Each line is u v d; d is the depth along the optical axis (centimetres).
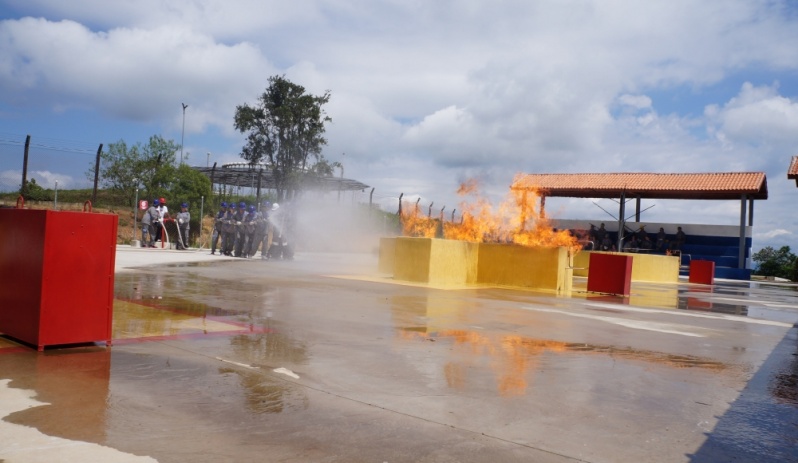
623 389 537
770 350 808
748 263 3788
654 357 700
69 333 587
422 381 527
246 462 333
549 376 571
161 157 3512
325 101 3167
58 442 349
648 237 3975
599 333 866
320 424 402
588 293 1614
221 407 428
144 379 491
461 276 1602
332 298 1104
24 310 597
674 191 3753
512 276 1614
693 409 485
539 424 424
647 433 417
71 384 466
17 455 327
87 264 598
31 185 2803
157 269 1573
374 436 384
